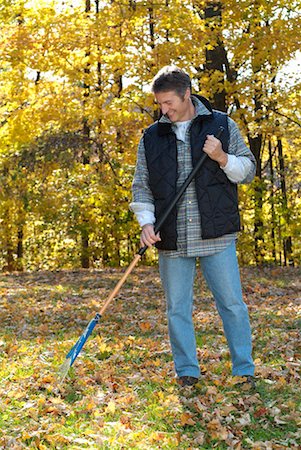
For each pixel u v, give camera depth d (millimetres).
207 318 8016
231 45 14742
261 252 16422
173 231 4629
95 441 3889
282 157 20516
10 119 16172
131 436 3941
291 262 19922
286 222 16281
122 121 15250
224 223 4605
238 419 4172
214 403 4445
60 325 7957
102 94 15484
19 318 8617
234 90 15016
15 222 20422
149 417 4270
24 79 15789
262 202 16234
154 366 5594
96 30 14477
